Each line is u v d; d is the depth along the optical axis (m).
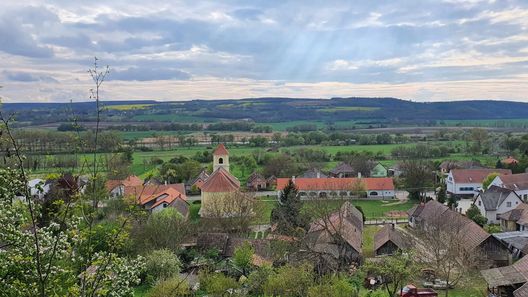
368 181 125.81
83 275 18.86
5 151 16.69
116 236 20.58
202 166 163.25
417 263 55.47
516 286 49.28
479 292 52.88
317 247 59.06
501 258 63.88
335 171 149.62
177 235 66.19
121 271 22.00
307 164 163.75
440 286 54.75
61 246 20.31
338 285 41.56
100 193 21.55
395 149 194.75
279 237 65.56
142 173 141.62
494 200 93.19
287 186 90.88
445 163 153.88
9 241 20.52
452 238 58.69
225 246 66.38
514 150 190.62
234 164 171.88
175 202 91.69
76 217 20.44
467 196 124.50
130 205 23.30
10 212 20.41
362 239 76.31
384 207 113.19
